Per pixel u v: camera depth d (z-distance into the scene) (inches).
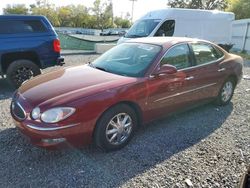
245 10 1121.4
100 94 131.3
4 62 262.4
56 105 122.0
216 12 476.1
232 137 163.2
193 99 182.7
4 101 227.1
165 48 164.4
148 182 117.5
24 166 126.9
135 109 149.6
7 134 159.2
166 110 165.9
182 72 168.4
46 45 273.9
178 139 157.6
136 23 441.4
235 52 716.0
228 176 123.7
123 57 172.6
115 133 140.8
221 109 212.4
